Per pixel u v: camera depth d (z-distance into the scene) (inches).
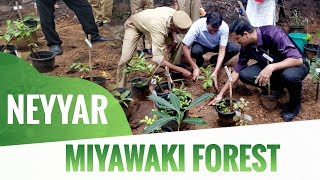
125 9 271.0
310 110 161.6
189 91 175.9
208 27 166.1
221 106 153.9
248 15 209.8
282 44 149.4
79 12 220.4
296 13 245.0
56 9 281.1
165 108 143.2
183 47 176.7
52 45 217.8
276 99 159.3
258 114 160.2
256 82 153.1
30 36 207.9
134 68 166.9
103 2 248.8
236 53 189.8
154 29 161.3
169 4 272.5
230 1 261.4
